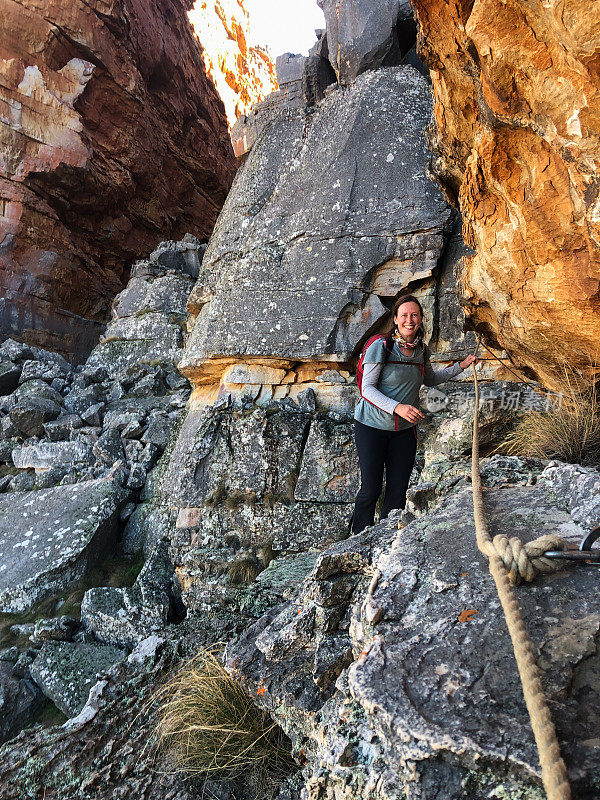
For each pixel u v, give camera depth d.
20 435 8.14
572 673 1.28
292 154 6.05
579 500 2.01
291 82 6.30
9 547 5.90
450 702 1.27
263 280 5.67
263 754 2.32
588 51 1.46
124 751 2.66
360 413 3.32
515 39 1.75
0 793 2.54
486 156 2.31
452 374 3.70
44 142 12.13
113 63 13.60
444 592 1.64
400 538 2.02
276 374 5.62
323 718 1.86
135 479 6.83
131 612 4.74
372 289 5.35
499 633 1.44
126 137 14.45
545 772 0.96
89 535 5.79
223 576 4.72
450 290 5.18
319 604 2.33
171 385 8.96
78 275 13.02
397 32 5.95
